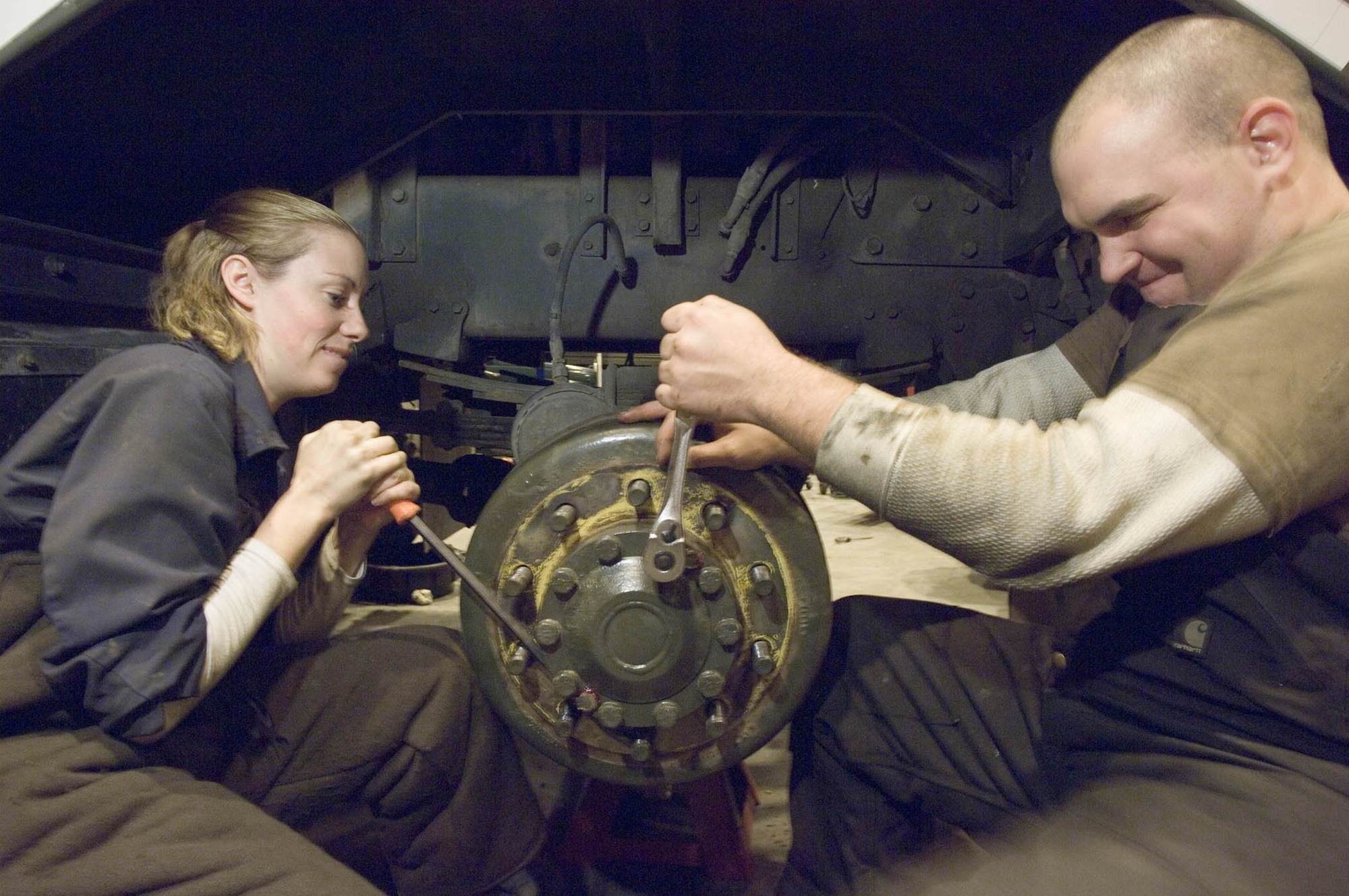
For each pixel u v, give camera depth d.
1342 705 0.76
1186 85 0.80
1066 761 0.97
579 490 0.98
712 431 0.97
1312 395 0.69
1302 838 0.72
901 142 1.91
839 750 1.13
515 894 1.17
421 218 1.97
